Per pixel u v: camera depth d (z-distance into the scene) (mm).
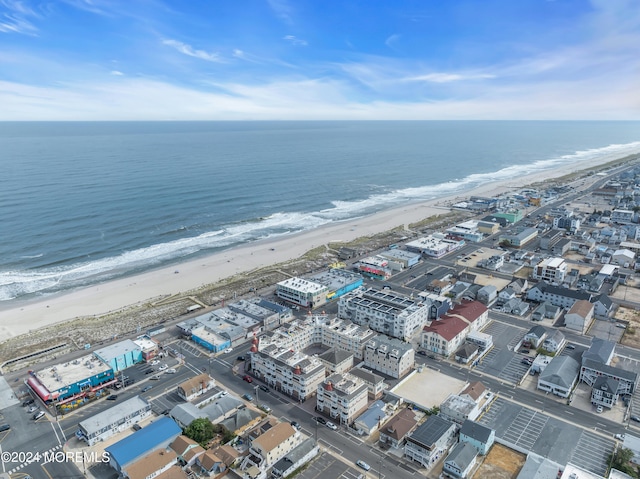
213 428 111875
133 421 117562
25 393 130750
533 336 154625
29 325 178750
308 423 117125
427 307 174375
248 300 190750
